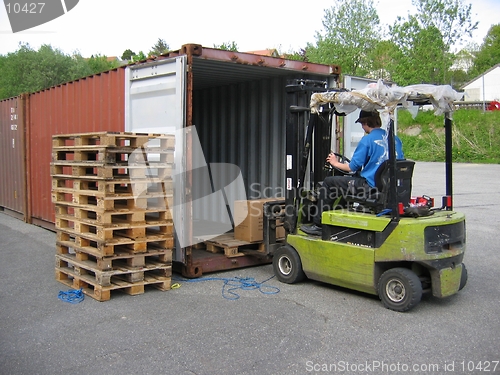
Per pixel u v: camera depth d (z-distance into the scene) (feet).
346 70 122.11
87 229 19.24
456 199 46.83
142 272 19.01
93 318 16.49
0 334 15.17
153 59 21.95
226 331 15.30
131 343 14.38
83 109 28.76
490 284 20.54
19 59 107.14
